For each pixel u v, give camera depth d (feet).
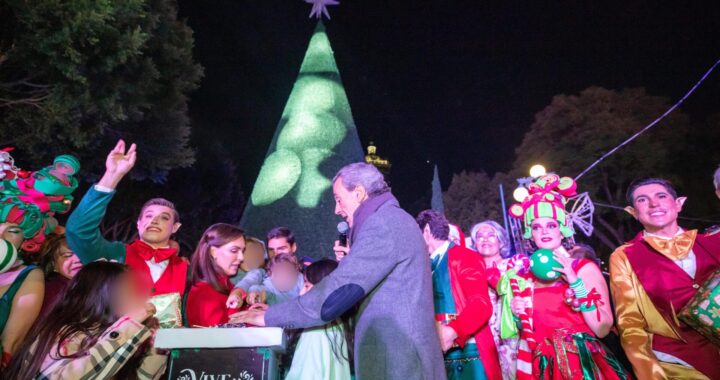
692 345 10.91
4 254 9.99
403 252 8.98
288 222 39.81
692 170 77.00
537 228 12.46
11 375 8.24
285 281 14.24
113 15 33.14
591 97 83.56
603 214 79.71
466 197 96.78
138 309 8.84
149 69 37.45
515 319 12.23
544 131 84.84
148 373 8.95
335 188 10.03
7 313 9.90
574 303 11.05
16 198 10.61
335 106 43.42
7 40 32.60
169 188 62.28
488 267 15.94
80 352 8.09
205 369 8.24
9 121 33.71
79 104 33.53
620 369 10.93
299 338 11.66
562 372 10.91
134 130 42.22
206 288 11.94
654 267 11.40
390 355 8.57
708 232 11.75
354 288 8.63
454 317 12.40
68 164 11.51
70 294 8.74
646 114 79.77
